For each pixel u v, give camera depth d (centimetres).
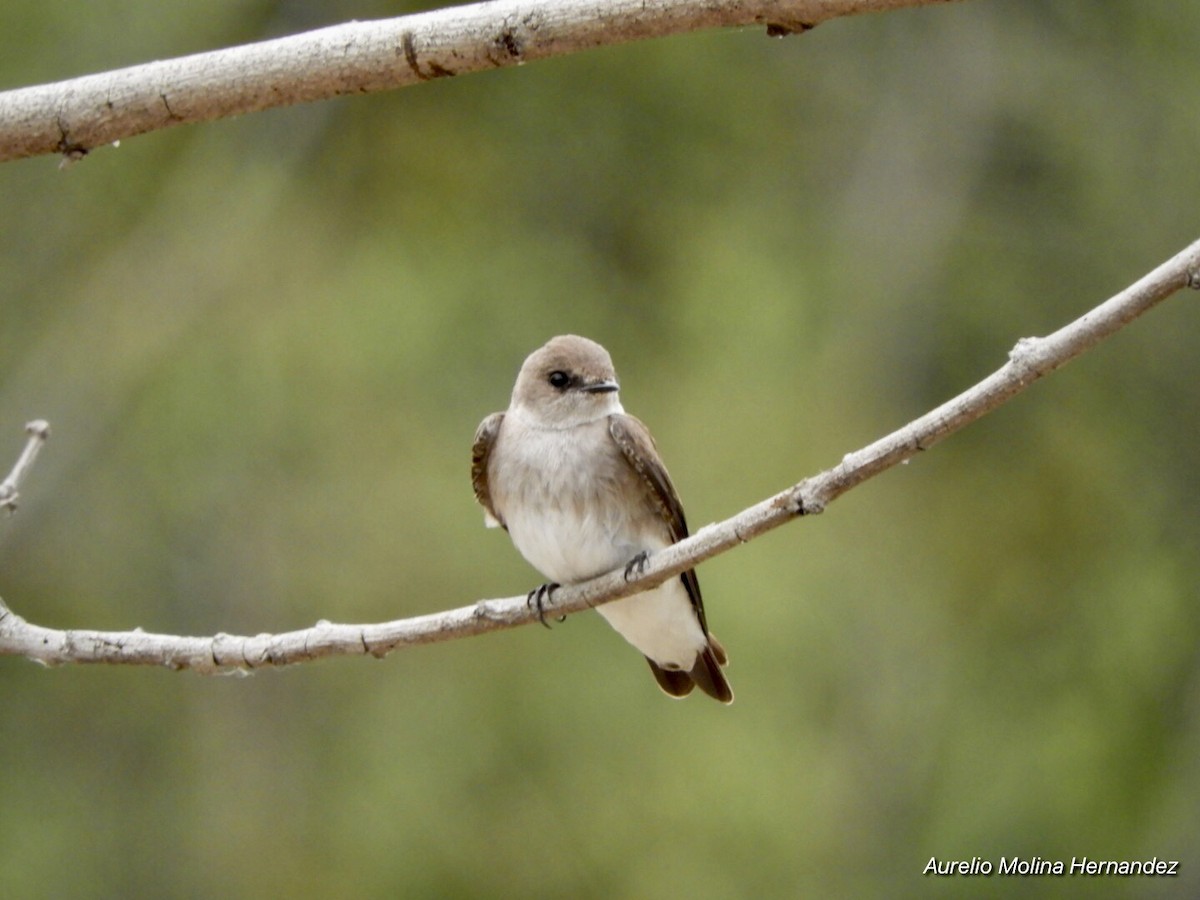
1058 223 1606
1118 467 1530
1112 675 1438
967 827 1362
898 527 1477
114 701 1441
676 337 1488
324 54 546
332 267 1538
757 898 1286
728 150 1609
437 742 1342
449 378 1458
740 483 1381
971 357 1556
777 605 1357
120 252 1564
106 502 1477
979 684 1432
